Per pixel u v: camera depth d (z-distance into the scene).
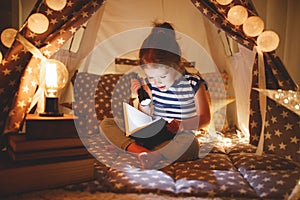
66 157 1.35
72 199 1.18
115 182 1.32
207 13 1.78
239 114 2.35
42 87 1.61
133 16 2.63
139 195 1.23
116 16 2.62
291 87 1.77
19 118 1.58
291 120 1.72
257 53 1.83
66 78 1.64
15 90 1.61
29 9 2.29
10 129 1.56
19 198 1.18
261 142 1.74
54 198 1.19
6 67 1.59
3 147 1.58
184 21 2.66
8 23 2.21
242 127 2.31
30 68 1.60
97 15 2.12
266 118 1.75
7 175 1.19
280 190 1.25
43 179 1.26
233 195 1.24
